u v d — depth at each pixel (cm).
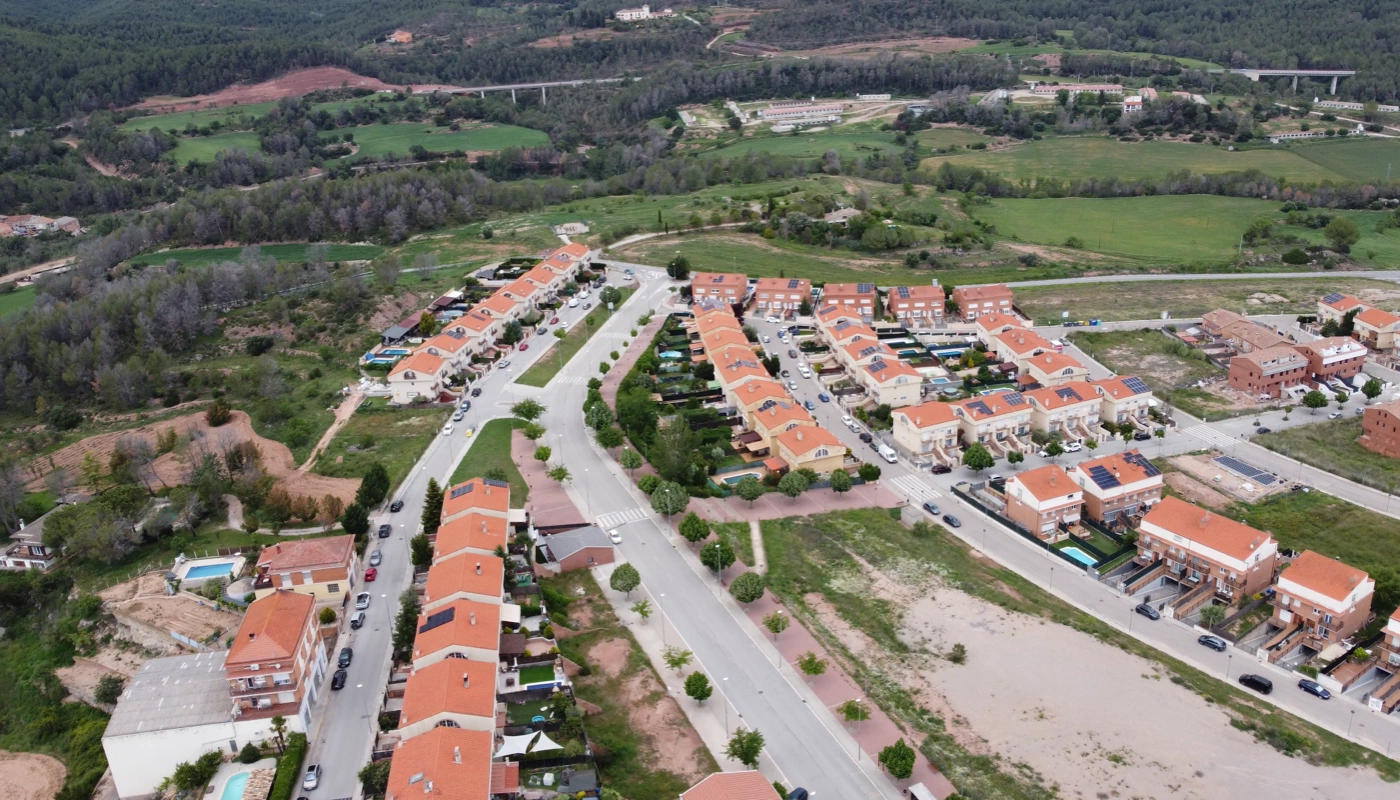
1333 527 19600
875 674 15538
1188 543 17938
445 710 13588
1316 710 14962
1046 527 19475
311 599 15700
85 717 16388
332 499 19838
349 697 15338
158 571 18975
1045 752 13950
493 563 16950
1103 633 16475
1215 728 14388
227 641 16762
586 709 14775
